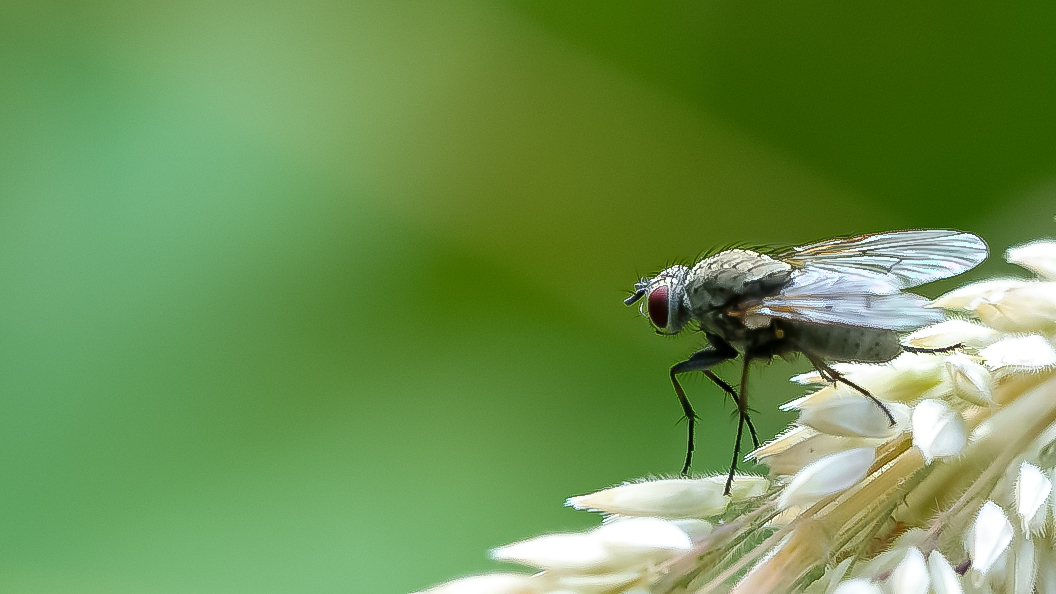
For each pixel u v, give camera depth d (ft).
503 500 0.37
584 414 0.37
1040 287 0.32
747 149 0.38
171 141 0.38
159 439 0.37
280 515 0.36
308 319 0.37
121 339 0.37
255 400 0.37
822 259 0.34
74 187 0.37
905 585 0.31
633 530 0.31
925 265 0.34
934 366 0.32
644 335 0.37
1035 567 0.31
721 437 0.37
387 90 0.38
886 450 0.32
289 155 0.38
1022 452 0.31
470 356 0.37
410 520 0.36
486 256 0.38
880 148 0.38
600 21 0.38
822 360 0.33
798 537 0.31
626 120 0.38
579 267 0.38
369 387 0.37
